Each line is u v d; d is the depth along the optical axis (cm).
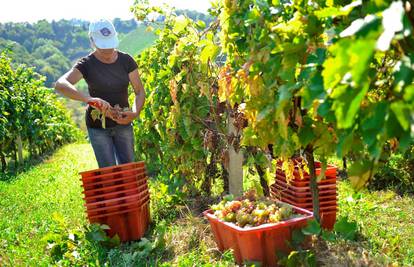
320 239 344
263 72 293
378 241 393
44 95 1605
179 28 494
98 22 471
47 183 854
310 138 280
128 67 494
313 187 346
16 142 1238
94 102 451
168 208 533
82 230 478
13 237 487
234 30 345
